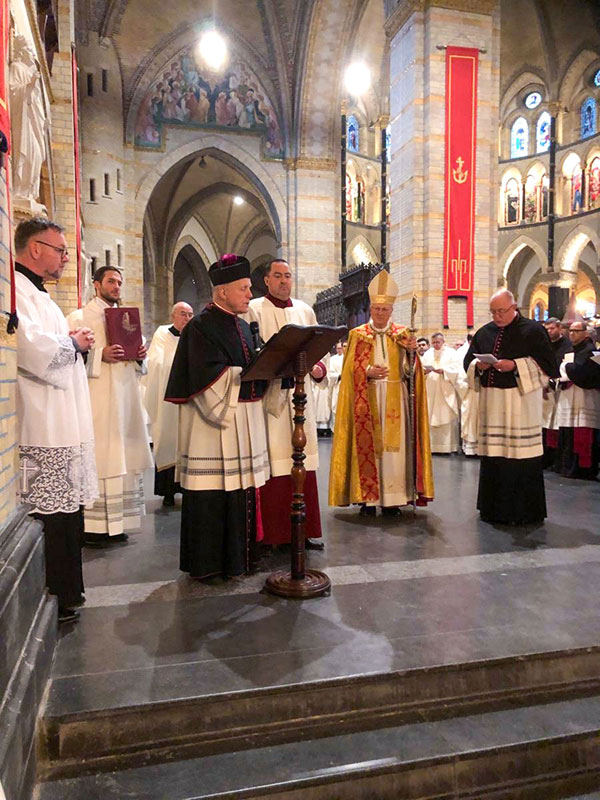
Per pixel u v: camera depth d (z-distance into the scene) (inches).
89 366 166.4
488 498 203.2
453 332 532.4
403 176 551.5
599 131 967.0
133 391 179.9
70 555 121.8
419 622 123.0
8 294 96.6
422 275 536.7
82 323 168.6
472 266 537.0
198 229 1194.6
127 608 130.7
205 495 143.3
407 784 91.0
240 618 125.1
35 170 242.4
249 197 1051.3
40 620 100.9
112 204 754.8
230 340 142.1
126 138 788.6
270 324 173.0
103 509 175.0
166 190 1040.2
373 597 136.5
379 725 99.7
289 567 157.0
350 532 190.9
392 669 103.8
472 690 107.0
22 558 92.2
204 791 84.6
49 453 116.0
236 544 145.3
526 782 95.3
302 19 791.7
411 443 212.1
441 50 523.5
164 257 1087.6
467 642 114.2
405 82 544.7
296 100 833.5
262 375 136.7
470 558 163.8
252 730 96.7
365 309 645.3
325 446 398.6
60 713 90.7
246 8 807.1
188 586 144.1
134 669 103.7
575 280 1041.5
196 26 802.2
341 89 834.2
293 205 850.1
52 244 119.3
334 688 100.6
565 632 118.7
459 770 93.2
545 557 164.4
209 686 98.1
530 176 1072.2
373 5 836.6
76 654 109.2
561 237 1027.3
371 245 986.1
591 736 99.5
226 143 834.2
